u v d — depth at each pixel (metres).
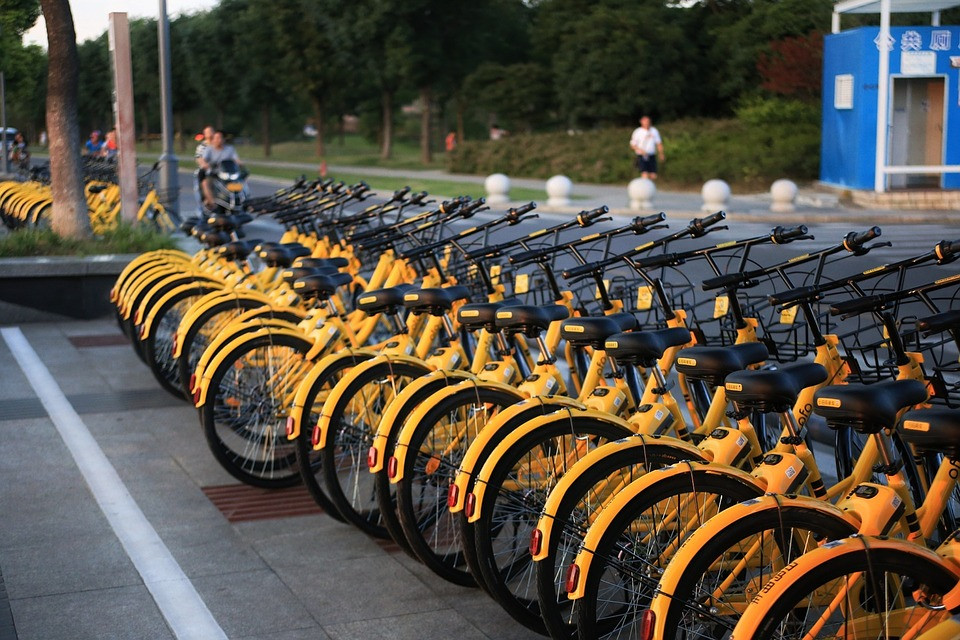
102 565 5.12
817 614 3.18
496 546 4.41
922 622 3.15
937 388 4.33
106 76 74.50
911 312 10.34
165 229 16.22
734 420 5.02
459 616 4.58
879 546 3.08
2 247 12.54
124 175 15.68
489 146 39.00
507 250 7.53
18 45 31.75
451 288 5.57
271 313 6.84
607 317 4.60
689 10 43.00
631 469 3.95
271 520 5.75
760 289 11.16
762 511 3.32
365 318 6.45
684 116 41.34
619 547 3.62
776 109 33.47
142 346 8.76
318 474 6.27
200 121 86.06
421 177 37.78
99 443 7.15
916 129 23.31
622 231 5.85
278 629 4.45
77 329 11.39
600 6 41.53
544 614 3.84
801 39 34.28
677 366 4.04
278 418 6.16
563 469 4.26
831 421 3.33
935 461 4.02
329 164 49.53
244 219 9.13
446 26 45.16
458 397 4.71
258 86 58.34
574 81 41.09
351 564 5.15
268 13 50.72
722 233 18.33
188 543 5.41
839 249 4.86
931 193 22.25
